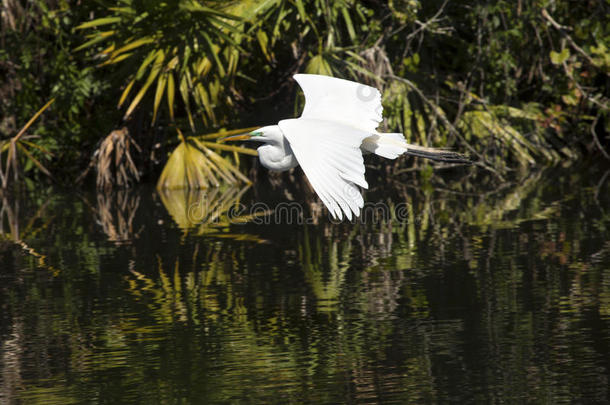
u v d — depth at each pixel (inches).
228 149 757.9
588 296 354.3
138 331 326.3
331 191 219.3
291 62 838.5
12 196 737.6
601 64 773.3
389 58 819.4
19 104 832.3
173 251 470.0
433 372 276.7
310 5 742.5
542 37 839.1
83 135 841.5
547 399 253.1
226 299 367.6
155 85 780.0
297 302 359.9
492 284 378.9
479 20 783.1
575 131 868.6
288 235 512.4
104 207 653.9
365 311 344.5
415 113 784.3
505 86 821.2
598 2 807.7
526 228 506.9
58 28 803.4
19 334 325.7
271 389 266.1
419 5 740.7
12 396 265.6
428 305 350.0
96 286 395.2
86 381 276.7
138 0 671.1
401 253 449.1
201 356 296.8
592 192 647.1
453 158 299.7
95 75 819.4
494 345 300.4
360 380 271.7
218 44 696.4
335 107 285.9
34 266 440.5
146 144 834.2
